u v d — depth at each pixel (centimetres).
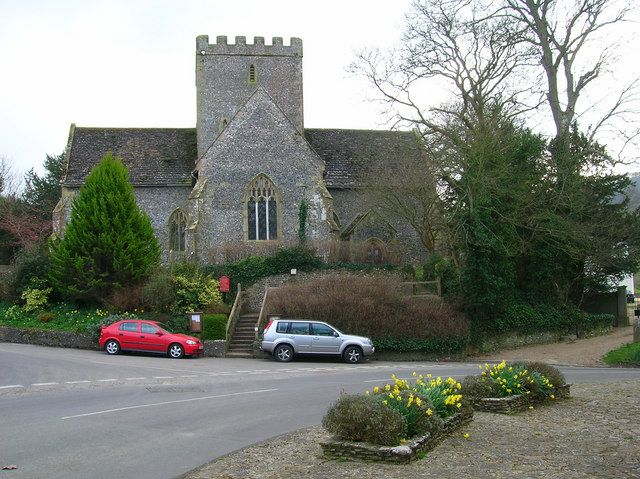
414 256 4084
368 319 2836
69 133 4294
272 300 2989
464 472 840
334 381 1856
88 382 1795
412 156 3481
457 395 1139
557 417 1243
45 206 5644
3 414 1277
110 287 3161
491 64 3184
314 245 3609
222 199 3784
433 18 3194
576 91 3256
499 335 3070
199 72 4394
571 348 3075
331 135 4588
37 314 3181
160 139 4419
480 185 2902
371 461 899
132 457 939
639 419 1206
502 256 2988
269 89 4450
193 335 2877
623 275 3925
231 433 1117
